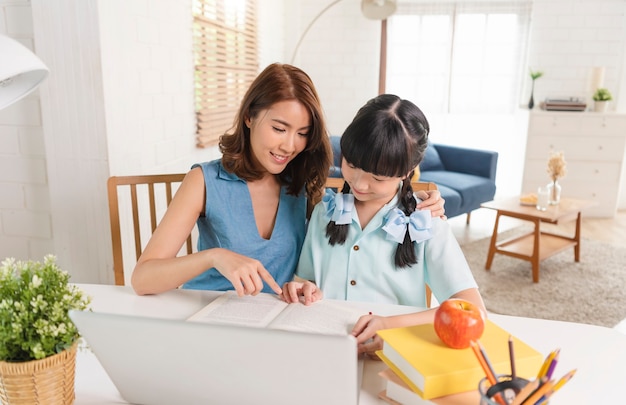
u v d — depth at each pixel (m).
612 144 4.49
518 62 4.84
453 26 4.86
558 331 0.98
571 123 4.51
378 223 1.11
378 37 4.89
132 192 1.54
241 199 1.29
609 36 4.70
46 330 0.66
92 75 1.79
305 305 1.02
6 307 0.66
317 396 0.65
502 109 4.98
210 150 3.10
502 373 0.73
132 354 0.67
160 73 2.34
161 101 2.36
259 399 0.67
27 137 1.90
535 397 0.58
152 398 0.74
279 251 1.31
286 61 4.96
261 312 0.98
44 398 0.68
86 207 1.91
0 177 1.95
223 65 3.17
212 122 3.02
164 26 2.35
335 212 1.13
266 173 1.33
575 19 4.71
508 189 5.19
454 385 0.71
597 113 4.45
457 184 3.98
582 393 0.78
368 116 0.95
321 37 4.95
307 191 1.36
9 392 0.66
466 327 0.75
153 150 2.31
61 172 1.88
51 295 0.70
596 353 0.90
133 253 2.10
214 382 0.67
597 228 4.33
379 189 1.02
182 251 2.74
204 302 1.09
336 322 0.94
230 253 1.03
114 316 0.64
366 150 0.94
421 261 1.11
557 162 3.36
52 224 1.97
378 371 0.85
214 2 2.99
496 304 2.79
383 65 4.88
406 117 0.95
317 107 1.18
